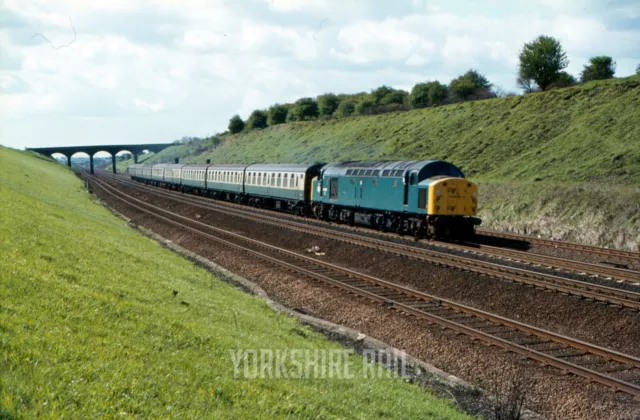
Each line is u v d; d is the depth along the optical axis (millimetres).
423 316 16141
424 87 90688
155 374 7719
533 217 34156
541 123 54938
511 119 59531
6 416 5496
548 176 42219
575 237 30859
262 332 13062
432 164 30469
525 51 75188
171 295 13719
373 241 28484
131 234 30578
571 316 15773
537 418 10359
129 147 170625
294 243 30875
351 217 37719
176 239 33938
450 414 10023
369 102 104875
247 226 37906
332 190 38875
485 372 12703
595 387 11414
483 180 44219
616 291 17016
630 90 53969
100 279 12750
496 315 16016
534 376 12102
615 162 40719
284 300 19922
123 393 6840
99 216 37406
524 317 16578
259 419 7258
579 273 20547
